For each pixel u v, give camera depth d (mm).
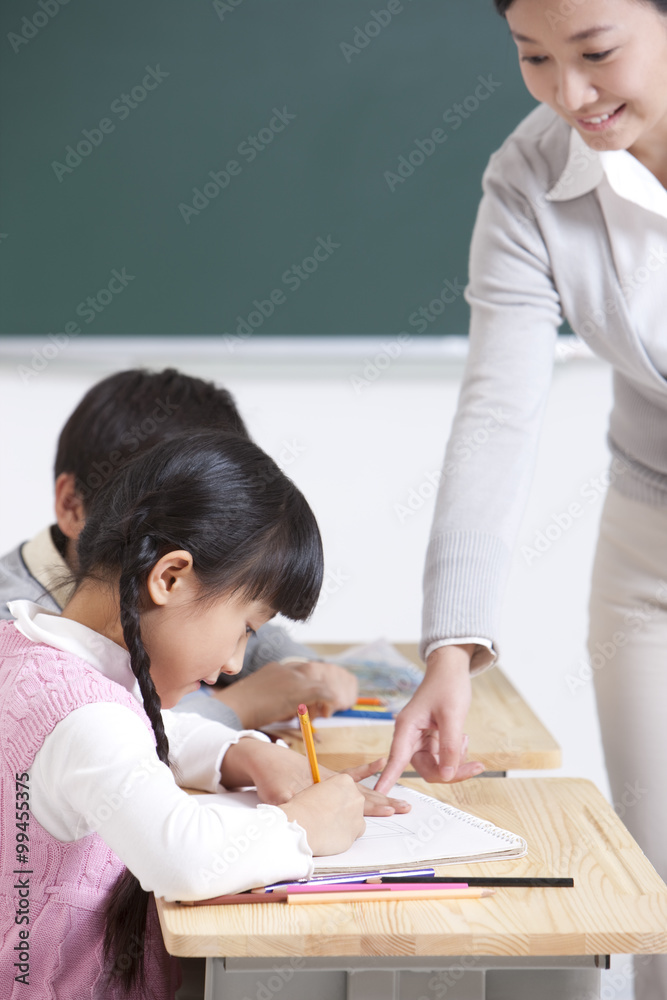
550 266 1645
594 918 1074
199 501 1220
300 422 3797
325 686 1771
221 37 3625
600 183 1557
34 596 1718
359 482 3809
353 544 3807
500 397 1615
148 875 1079
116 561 1242
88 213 3697
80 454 1882
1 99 3629
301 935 1025
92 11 3602
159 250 3719
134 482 1277
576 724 3752
